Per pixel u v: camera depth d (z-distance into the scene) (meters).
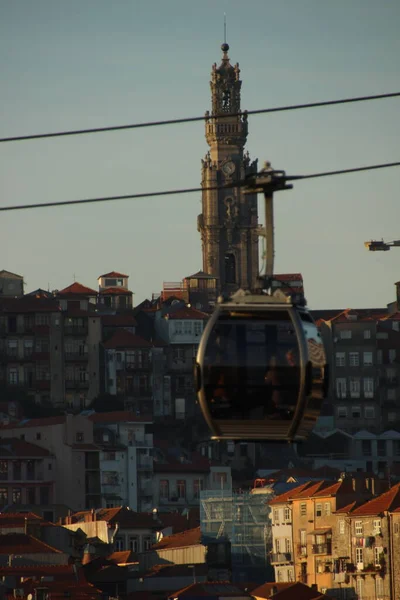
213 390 100.06
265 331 100.06
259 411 99.88
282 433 100.25
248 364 99.75
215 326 100.50
